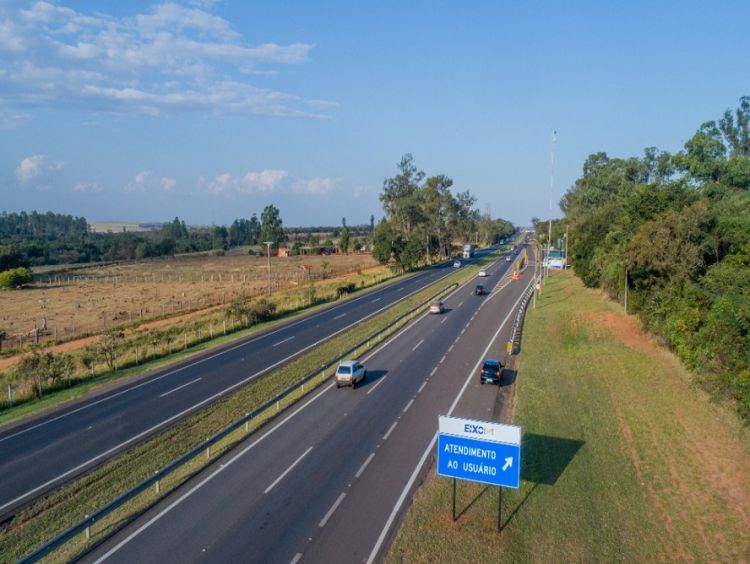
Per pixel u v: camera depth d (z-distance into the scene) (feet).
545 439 81.20
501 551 54.34
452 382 111.96
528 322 172.45
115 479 71.46
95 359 137.08
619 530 59.57
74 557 53.72
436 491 66.28
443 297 235.81
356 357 134.21
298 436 84.43
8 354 161.99
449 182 470.80
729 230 132.36
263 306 195.93
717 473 72.18
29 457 81.25
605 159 415.44
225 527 59.00
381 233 341.82
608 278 184.44
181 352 150.92
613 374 114.11
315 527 58.75
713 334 97.71
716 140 219.61
